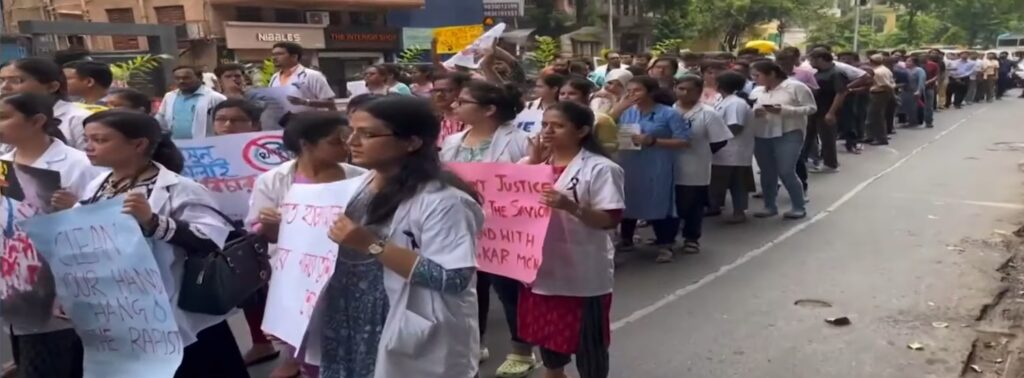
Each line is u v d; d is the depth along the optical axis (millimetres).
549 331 3500
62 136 3729
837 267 6191
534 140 3969
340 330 2525
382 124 2326
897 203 8625
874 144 13734
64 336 3113
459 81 5059
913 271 6055
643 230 7590
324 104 7000
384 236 2402
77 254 2727
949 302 5328
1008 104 23219
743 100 7426
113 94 5094
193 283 2752
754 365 4348
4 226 2992
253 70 12828
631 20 38750
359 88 8008
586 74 8930
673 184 6203
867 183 9891
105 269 2715
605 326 3570
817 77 10148
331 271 2447
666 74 8312
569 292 3443
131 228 2635
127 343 2777
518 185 3418
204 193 2885
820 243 6949
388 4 26234
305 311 2508
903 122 17203
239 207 3834
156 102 7371
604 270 3498
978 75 23516
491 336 4852
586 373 3568
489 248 3518
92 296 2766
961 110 20969
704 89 7746
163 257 2744
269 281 2879
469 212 2424
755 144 7902
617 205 3410
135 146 2807
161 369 2703
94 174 3277
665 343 4688
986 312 5172
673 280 5934
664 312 5227
